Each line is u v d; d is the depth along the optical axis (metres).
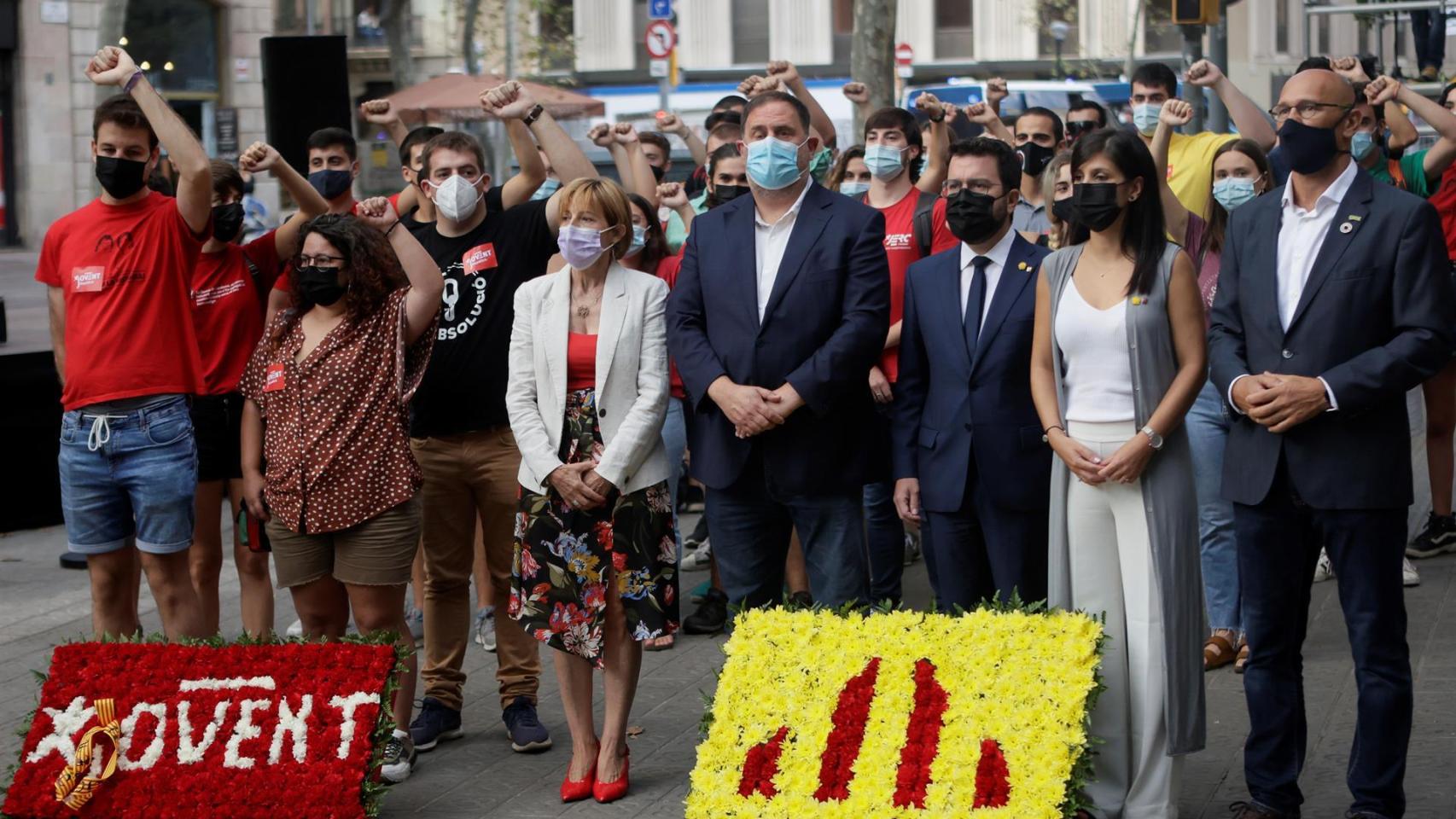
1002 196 5.23
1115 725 4.71
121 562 5.93
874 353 5.31
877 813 4.52
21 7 26.30
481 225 5.95
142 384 5.70
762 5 37.97
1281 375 4.61
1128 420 4.69
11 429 9.81
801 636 4.80
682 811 5.23
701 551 8.71
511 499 5.83
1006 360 5.19
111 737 5.08
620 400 5.39
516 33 33.06
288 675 5.12
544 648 7.28
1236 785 5.27
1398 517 4.63
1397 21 18.64
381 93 37.41
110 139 5.66
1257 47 35.31
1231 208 6.49
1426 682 6.18
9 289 20.12
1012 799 4.43
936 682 4.64
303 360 5.38
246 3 28.88
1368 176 4.64
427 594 5.98
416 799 5.40
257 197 24.23
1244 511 4.79
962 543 5.33
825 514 5.39
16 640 7.48
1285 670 4.82
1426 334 4.48
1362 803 4.71
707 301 5.45
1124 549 4.72
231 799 4.96
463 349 5.83
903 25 37.59
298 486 5.31
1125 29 35.94
